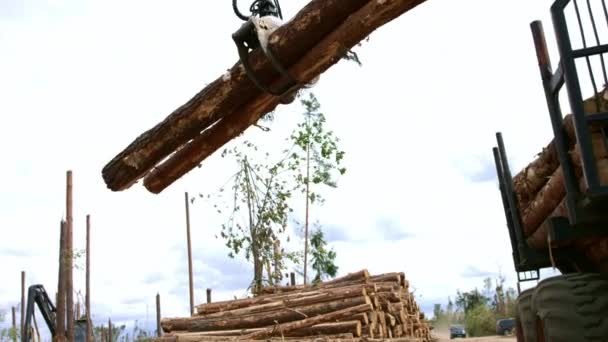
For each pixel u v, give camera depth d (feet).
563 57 11.88
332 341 32.35
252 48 10.41
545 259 19.17
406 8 8.88
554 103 13.37
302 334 35.19
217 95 11.16
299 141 56.65
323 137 57.11
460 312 172.04
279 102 11.12
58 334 85.30
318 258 57.26
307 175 56.95
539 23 13.87
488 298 174.70
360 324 34.71
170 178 12.62
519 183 19.39
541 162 17.83
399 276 45.39
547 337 12.97
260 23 10.04
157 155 12.07
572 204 12.64
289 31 9.73
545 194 16.84
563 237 14.35
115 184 12.65
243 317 38.01
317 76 10.52
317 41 9.73
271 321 36.88
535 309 13.88
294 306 37.55
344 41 9.38
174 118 11.62
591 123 11.60
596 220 12.50
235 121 11.52
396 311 40.27
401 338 36.52
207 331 38.47
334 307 35.81
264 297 41.37
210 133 11.87
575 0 12.01
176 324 39.83
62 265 89.76
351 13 9.39
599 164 11.60
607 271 15.64
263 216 55.67
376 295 37.35
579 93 11.68
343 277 44.88
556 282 13.24
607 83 11.89
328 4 9.38
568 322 12.60
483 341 79.30
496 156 21.33
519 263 20.57
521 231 19.65
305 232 57.67
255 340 34.27
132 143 12.24
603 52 11.73
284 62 9.98
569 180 12.79
